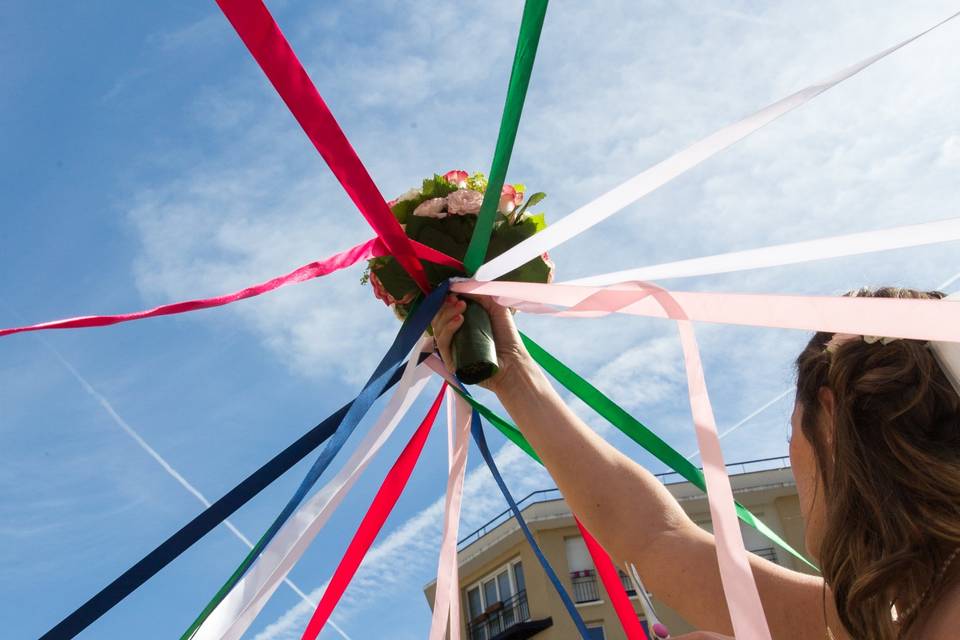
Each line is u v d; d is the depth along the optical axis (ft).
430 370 7.13
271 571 5.44
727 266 4.65
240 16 4.34
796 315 3.62
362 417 5.67
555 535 49.90
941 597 2.99
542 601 48.21
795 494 46.16
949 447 3.17
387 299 6.95
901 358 3.39
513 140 5.74
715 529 3.52
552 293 5.30
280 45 4.52
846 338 3.61
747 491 46.24
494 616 50.90
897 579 3.04
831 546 3.31
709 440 3.74
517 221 7.03
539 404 5.96
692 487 44.86
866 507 3.22
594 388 6.88
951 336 3.13
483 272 6.12
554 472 5.65
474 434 7.75
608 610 47.57
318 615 6.68
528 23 5.16
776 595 4.69
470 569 52.70
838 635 3.92
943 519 3.04
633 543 5.30
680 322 4.16
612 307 4.63
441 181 7.04
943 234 4.04
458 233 6.81
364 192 5.71
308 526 5.62
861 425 3.32
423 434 7.45
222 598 5.40
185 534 5.63
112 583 5.45
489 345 6.08
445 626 6.80
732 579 3.39
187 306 5.62
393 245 6.17
